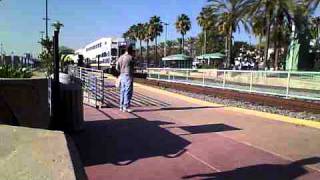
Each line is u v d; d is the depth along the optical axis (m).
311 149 8.04
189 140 8.78
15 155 4.17
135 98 18.19
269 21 45.09
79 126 9.51
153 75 41.72
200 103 16.48
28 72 9.09
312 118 13.27
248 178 6.22
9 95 7.02
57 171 3.71
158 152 7.70
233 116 12.58
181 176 6.29
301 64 46.69
